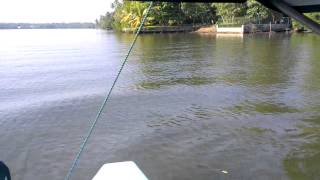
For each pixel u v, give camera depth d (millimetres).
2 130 14125
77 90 21672
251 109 16609
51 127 14438
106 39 74938
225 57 35875
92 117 15750
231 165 10703
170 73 27297
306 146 12008
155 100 18656
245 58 34719
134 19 91500
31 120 15406
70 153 11758
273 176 10047
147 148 12016
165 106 17391
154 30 87312
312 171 10289
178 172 10359
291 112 15992
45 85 23438
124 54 41625
